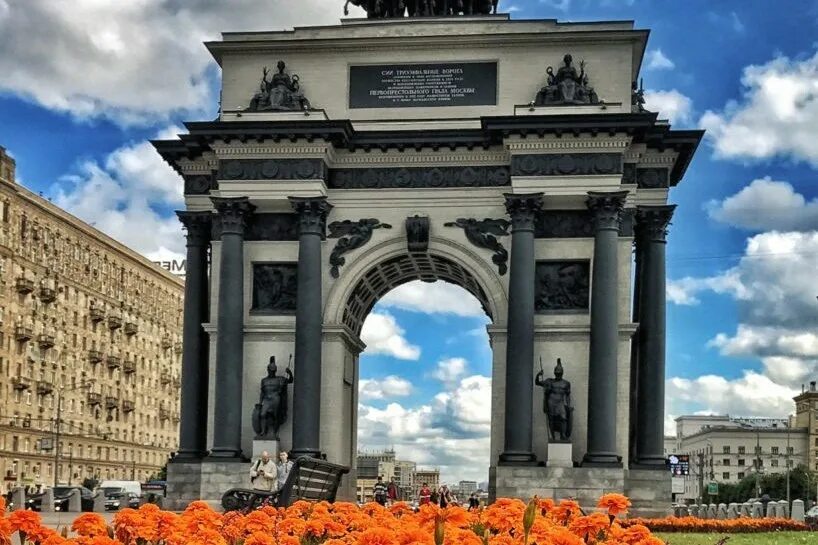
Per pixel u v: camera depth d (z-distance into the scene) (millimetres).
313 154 63531
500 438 62219
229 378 62750
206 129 63312
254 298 64875
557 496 59250
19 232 131625
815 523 58219
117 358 159250
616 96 63844
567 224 63031
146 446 171500
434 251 64000
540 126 61375
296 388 62438
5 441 128375
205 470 61688
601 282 60969
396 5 68500
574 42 64562
